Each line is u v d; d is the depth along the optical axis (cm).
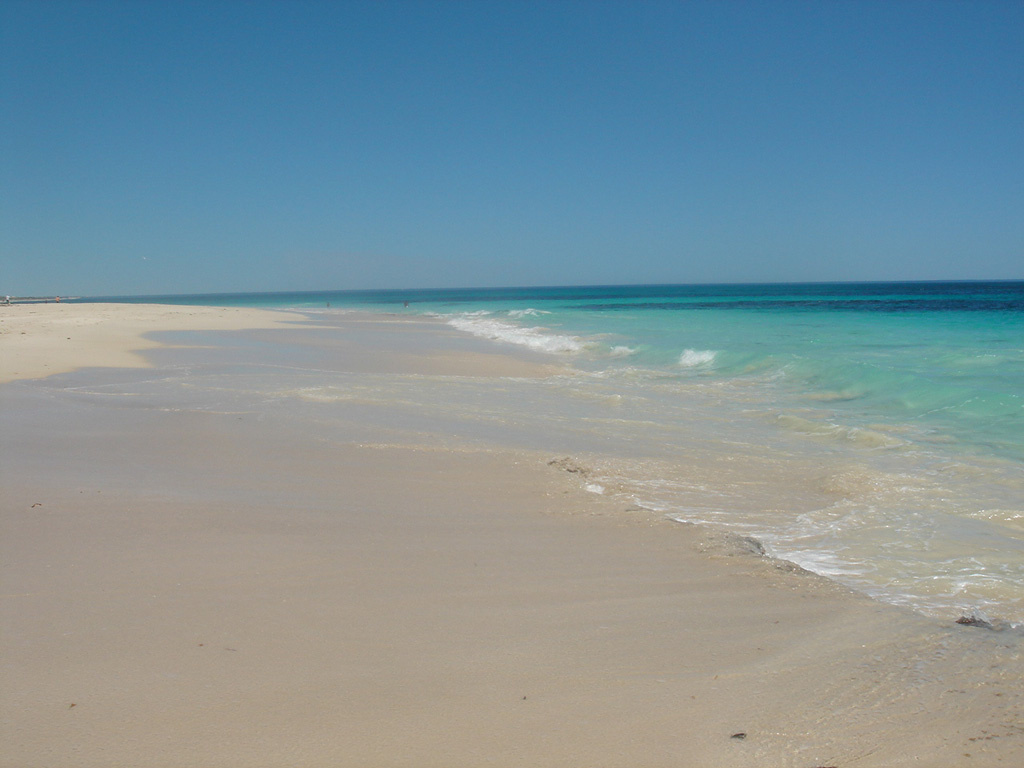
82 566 495
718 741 293
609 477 803
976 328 2586
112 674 342
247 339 2647
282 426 1030
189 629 397
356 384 1462
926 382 1215
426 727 300
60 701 316
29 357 1844
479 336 2958
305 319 4591
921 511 678
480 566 518
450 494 721
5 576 473
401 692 330
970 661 369
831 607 449
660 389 1446
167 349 2172
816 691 336
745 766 275
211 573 486
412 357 2053
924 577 520
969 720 307
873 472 806
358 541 568
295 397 1280
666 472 828
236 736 290
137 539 555
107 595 444
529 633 404
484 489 740
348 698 324
